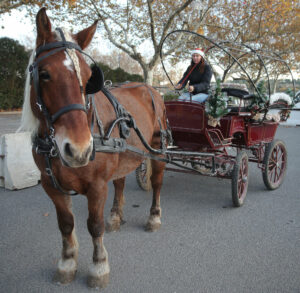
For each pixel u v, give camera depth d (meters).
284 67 18.61
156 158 3.41
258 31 13.87
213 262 2.97
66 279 2.65
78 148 1.81
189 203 4.55
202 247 3.26
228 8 14.55
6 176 5.00
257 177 6.02
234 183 4.18
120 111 2.77
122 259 3.03
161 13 13.72
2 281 2.66
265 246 3.27
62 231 2.66
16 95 18.34
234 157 4.65
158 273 2.79
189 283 2.64
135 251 3.18
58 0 11.36
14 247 3.22
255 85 4.70
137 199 4.72
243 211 4.25
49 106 1.90
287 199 4.75
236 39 14.39
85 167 2.31
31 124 2.25
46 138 2.20
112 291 2.55
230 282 2.65
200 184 5.48
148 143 3.41
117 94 3.15
